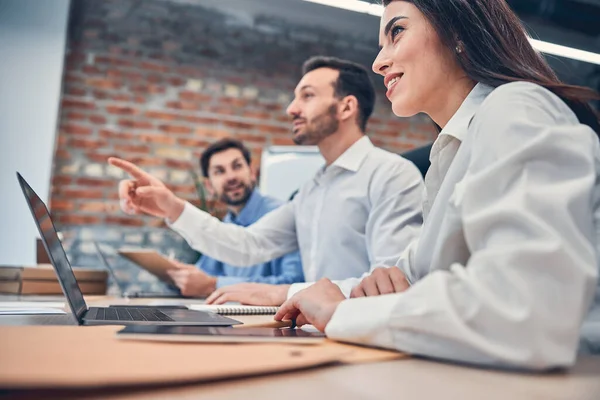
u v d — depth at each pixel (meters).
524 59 0.77
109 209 3.70
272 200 2.96
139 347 0.45
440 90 0.83
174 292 2.07
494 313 0.43
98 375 0.31
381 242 1.54
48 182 3.35
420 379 0.39
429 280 0.49
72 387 0.30
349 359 0.46
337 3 3.14
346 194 1.71
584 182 0.49
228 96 4.07
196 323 0.71
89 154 3.70
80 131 3.70
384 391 0.35
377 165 1.69
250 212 2.97
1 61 3.28
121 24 3.86
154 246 3.76
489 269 0.45
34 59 3.33
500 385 0.38
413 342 0.48
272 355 0.43
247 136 4.08
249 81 4.13
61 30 3.39
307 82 1.88
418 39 0.81
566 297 0.43
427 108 0.87
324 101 1.84
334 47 4.37
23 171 3.29
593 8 4.10
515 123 0.54
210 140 3.98
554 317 0.42
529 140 0.52
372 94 1.91
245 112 4.10
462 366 0.44
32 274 1.78
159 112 3.89
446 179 0.71
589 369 0.45
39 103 3.33
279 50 4.23
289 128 4.18
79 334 0.55
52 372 0.32
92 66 3.77
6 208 3.22
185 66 3.98
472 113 0.78
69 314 0.90
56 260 0.79
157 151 3.86
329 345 0.52
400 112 0.88
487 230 0.50
